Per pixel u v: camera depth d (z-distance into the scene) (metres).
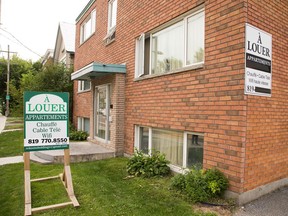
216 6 4.78
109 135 9.03
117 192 4.80
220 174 4.52
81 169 6.46
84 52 13.56
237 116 4.31
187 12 5.67
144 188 5.02
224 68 4.58
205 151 4.94
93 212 3.95
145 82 7.17
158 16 6.68
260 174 4.59
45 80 17.12
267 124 4.73
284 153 5.20
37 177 5.76
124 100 8.39
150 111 6.89
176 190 4.79
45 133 4.50
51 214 3.90
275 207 4.14
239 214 3.88
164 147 6.49
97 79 10.07
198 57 5.46
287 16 5.20
